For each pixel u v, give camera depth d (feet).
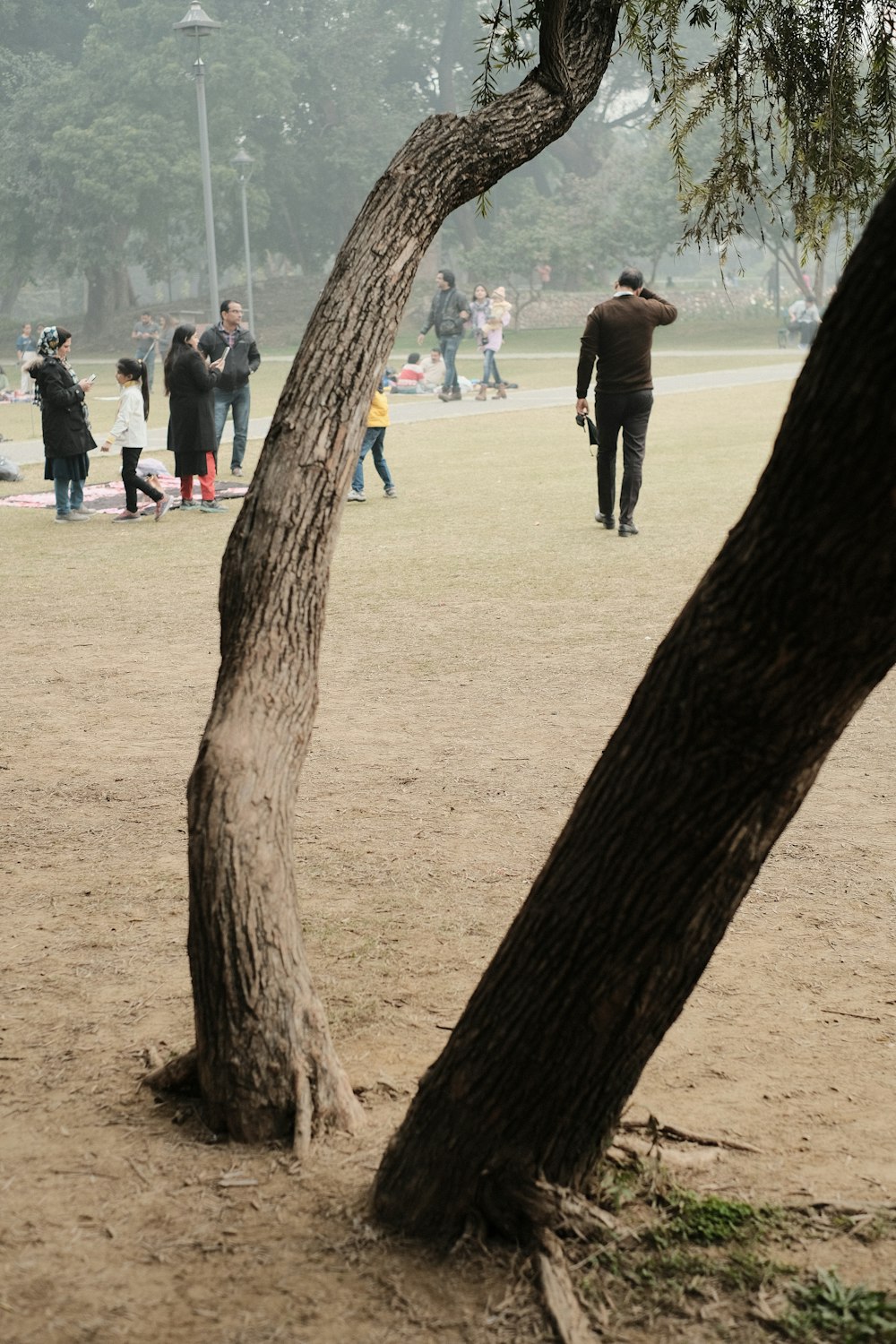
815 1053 13.01
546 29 12.92
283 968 10.89
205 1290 8.93
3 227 195.42
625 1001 8.84
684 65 16.51
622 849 8.59
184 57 182.80
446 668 27.73
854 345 6.98
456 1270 9.16
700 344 175.01
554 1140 9.35
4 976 14.52
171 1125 11.12
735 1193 10.40
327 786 20.94
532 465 59.77
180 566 39.37
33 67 195.21
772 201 17.25
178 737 23.70
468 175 12.47
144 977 14.49
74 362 179.22
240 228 204.85
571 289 216.74
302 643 11.48
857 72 15.72
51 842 18.79
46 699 26.16
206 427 49.32
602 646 29.07
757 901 16.71
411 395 101.40
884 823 19.17
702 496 48.75
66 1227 9.67
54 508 51.67
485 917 16.08
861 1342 8.48
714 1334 8.59
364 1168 10.32
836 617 7.50
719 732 8.09
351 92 199.41
